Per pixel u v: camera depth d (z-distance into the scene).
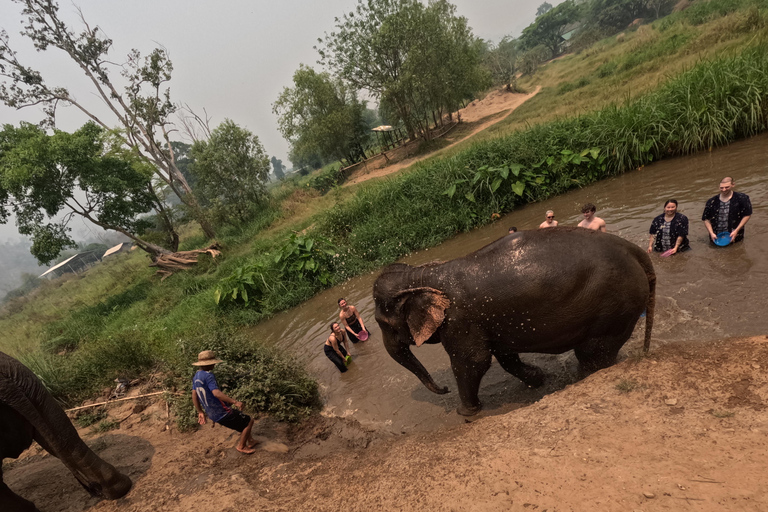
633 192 9.72
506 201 12.44
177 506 3.96
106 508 4.20
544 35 90.44
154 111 25.31
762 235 5.92
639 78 21.92
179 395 6.35
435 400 5.42
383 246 12.52
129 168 21.94
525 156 12.66
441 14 30.02
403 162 29.14
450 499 2.92
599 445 2.95
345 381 6.66
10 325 21.16
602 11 77.06
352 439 5.07
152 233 24.61
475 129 30.98
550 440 3.19
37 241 19.12
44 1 21.62
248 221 27.12
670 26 32.44
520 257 4.09
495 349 4.62
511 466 3.03
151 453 5.19
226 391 6.07
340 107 33.16
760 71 10.34
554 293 3.90
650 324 4.10
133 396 6.73
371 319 8.66
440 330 4.59
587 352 4.28
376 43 27.19
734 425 2.76
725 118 10.50
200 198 29.36
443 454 3.57
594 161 11.88
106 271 31.47
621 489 2.49
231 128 27.88
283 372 6.36
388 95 29.22
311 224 17.14
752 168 8.45
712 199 6.12
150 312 15.24
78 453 4.07
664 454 2.68
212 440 5.34
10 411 3.78
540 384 4.94
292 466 4.40
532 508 2.57
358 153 37.09
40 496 4.53
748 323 4.31
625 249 3.95
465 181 12.91
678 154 11.23
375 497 3.29
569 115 17.03
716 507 2.19
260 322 11.38
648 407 3.22
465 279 4.34
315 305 11.07
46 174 18.66
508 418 3.88
